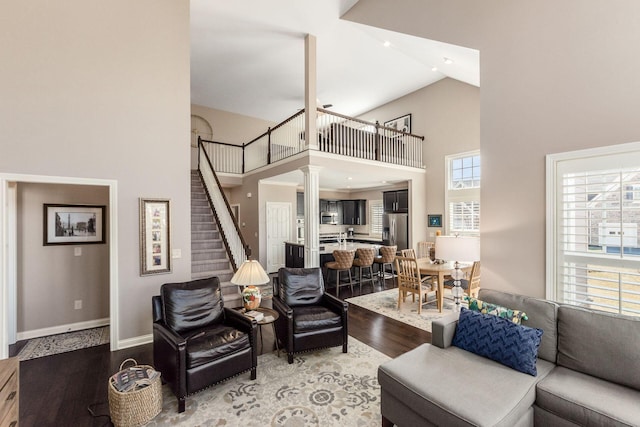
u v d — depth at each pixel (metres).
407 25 4.00
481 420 1.57
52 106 3.14
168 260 3.78
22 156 3.00
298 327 3.13
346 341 3.33
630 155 2.24
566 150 2.55
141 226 3.61
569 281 2.57
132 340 3.56
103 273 4.20
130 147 3.55
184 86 3.91
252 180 8.34
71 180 3.22
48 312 3.85
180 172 3.89
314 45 5.57
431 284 5.29
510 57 2.89
